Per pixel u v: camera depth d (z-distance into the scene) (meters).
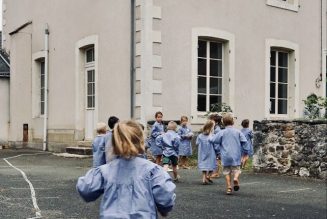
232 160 9.51
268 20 17.17
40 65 20.02
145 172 3.49
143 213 3.39
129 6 15.19
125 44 15.30
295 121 12.15
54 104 18.62
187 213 7.61
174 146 10.89
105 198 3.48
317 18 18.61
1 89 20.41
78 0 17.34
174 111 15.02
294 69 17.84
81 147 16.41
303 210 8.05
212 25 15.80
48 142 18.81
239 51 16.39
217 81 16.17
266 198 9.05
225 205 8.32
